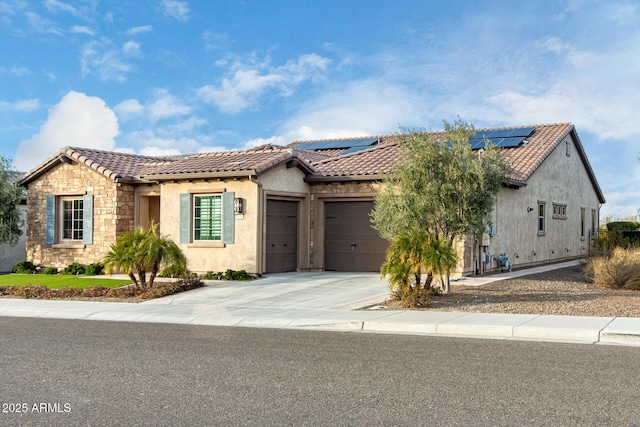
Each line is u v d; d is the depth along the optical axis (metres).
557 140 26.39
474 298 15.10
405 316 12.61
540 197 25.64
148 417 6.16
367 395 6.90
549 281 18.80
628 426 5.82
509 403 6.56
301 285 18.08
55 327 12.37
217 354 9.32
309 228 22.25
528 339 10.61
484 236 20.34
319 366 8.41
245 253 19.98
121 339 10.79
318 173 21.98
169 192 21.48
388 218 16.02
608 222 37.09
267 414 6.23
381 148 24.64
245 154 22.33
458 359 8.83
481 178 15.13
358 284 18.19
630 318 11.91
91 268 21.97
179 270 18.02
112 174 22.09
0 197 23.83
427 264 14.18
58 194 23.66
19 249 26.91
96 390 7.21
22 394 7.05
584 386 7.24
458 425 5.86
